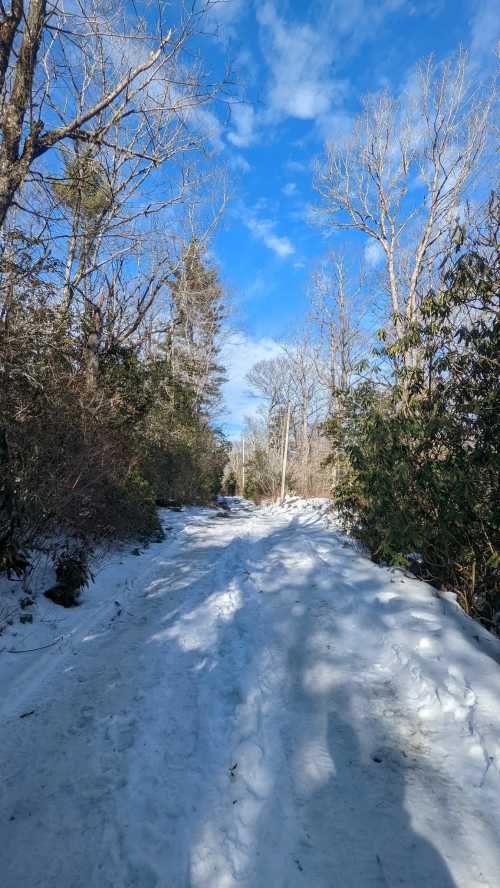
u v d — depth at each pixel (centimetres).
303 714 317
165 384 1388
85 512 674
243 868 197
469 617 467
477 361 453
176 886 188
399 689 342
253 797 238
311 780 250
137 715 311
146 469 1227
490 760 254
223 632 462
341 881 190
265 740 286
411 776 251
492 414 431
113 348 1103
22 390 586
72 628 450
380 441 547
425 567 613
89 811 227
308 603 534
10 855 202
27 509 489
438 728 291
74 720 304
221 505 2436
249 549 913
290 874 193
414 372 519
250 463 3912
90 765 261
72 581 511
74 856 202
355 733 292
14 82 536
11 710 311
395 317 575
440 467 472
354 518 822
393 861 199
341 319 2153
